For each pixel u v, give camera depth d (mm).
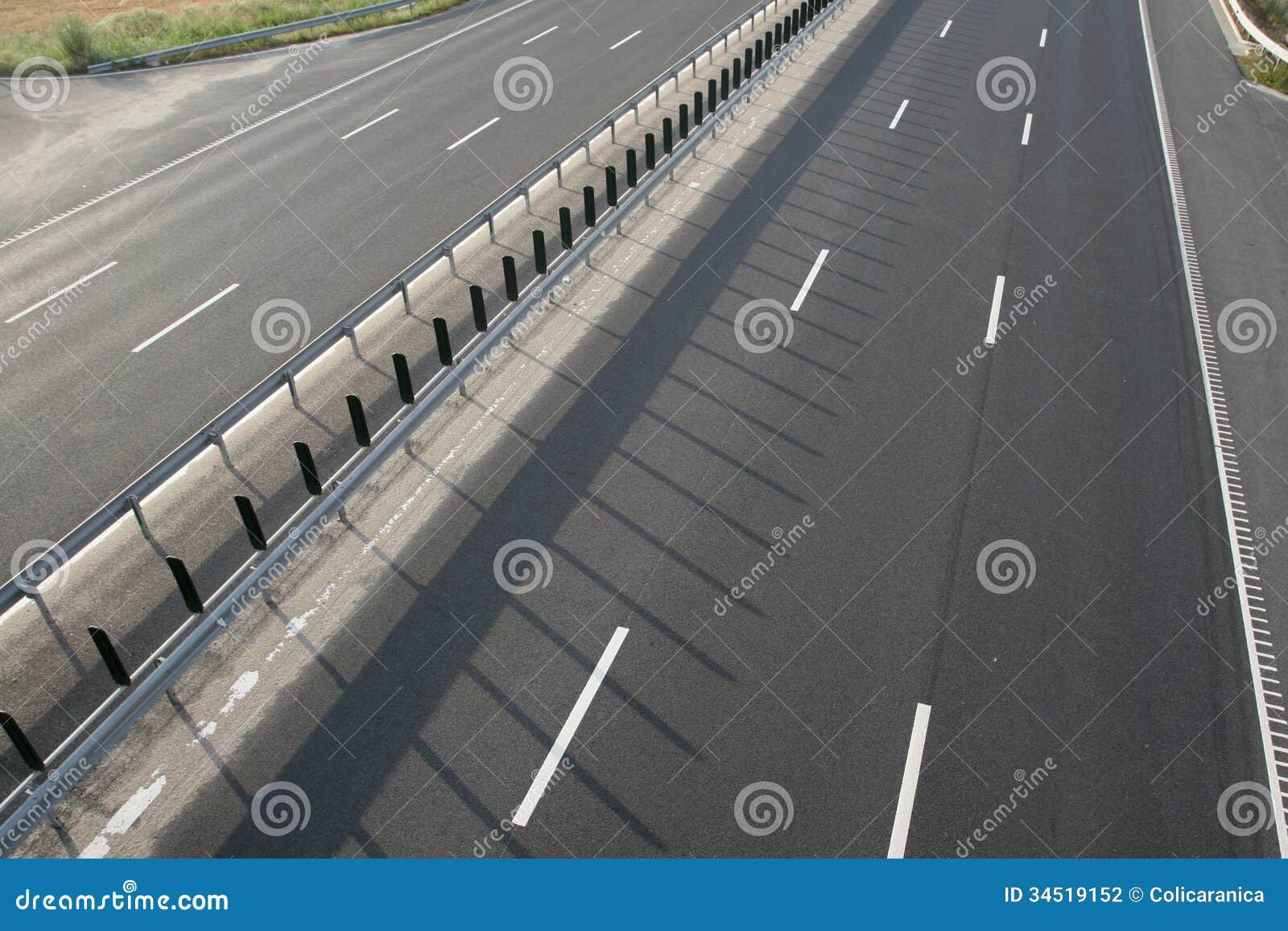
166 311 13805
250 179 18203
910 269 15500
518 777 7688
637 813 7469
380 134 20484
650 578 9578
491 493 10586
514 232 16250
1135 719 8367
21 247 15508
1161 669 8844
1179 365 13414
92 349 12875
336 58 26094
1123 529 10445
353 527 10039
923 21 29641
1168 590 9703
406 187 17906
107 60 24281
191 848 7133
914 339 13641
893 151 20016
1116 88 24719
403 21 29828
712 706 8320
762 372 12766
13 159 18828
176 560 8117
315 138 20297
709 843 7285
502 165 18984
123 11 30547
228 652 8609
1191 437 11953
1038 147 20656
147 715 8023
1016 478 11102
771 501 10602
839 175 18734
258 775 7633
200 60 25500
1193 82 25656
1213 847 7438
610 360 12898
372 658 8633
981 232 16859
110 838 7164
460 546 9875
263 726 8008
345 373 12438
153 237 15922
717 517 10367
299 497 10398
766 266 15359
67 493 10352
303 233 16141
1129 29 30047
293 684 8367
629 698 8359
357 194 17609
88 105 21797
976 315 14312
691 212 17016
